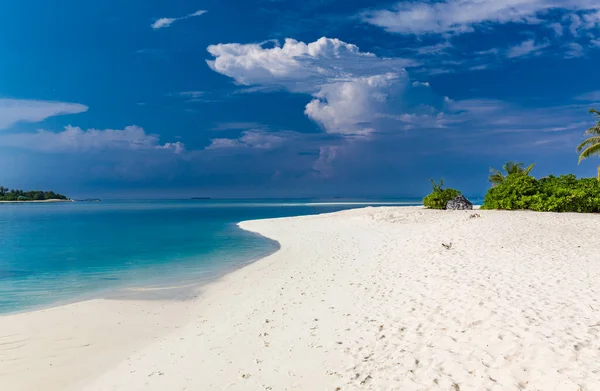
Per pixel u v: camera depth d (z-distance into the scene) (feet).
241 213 199.82
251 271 47.75
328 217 112.16
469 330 22.29
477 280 31.68
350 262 47.11
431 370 18.76
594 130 111.75
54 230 108.78
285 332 26.04
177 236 89.92
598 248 42.27
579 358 17.69
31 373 22.29
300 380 19.57
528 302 25.34
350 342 23.31
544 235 51.13
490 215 75.66
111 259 59.52
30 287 42.22
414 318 25.49
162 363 23.02
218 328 28.35
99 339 27.30
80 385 20.89
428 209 105.50
